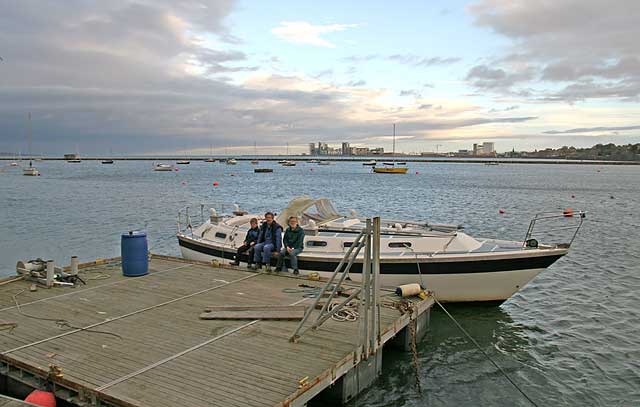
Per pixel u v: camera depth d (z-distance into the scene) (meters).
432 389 9.14
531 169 176.00
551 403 8.79
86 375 7.02
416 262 12.72
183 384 6.79
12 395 7.77
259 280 12.44
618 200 51.78
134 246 12.67
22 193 53.69
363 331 8.73
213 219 16.86
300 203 15.34
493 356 10.71
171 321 9.34
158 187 66.56
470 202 47.97
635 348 11.16
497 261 12.62
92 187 64.94
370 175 115.50
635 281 16.86
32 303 10.38
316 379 6.91
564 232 28.42
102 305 10.30
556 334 12.00
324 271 13.27
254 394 6.54
